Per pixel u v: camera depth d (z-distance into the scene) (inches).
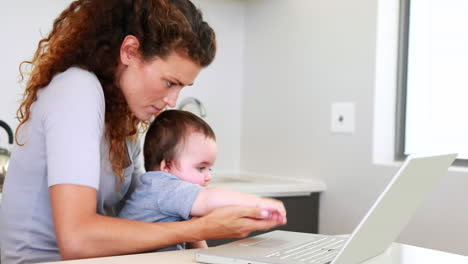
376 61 77.9
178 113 53.3
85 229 36.2
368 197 78.2
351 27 81.4
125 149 47.8
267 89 96.0
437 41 75.7
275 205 40.2
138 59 42.8
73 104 38.3
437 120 75.7
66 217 36.4
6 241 43.4
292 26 91.0
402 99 80.0
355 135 80.5
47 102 39.3
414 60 78.8
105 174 44.6
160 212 43.5
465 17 72.3
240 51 101.7
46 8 80.9
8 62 77.3
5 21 76.9
